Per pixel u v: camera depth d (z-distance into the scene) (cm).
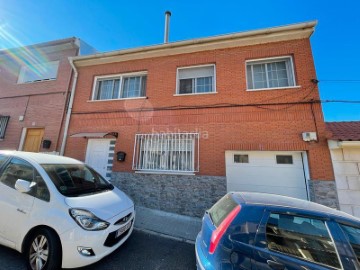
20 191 274
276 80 598
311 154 503
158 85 676
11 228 268
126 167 634
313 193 482
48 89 811
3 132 823
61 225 244
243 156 565
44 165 312
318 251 185
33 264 247
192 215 546
